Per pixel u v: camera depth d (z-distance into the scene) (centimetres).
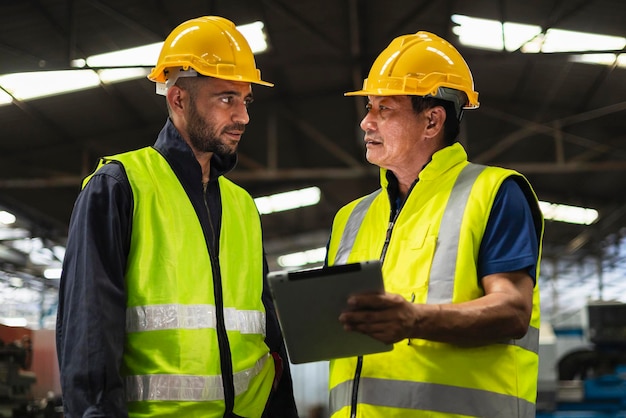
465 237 244
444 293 241
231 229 274
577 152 1823
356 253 279
